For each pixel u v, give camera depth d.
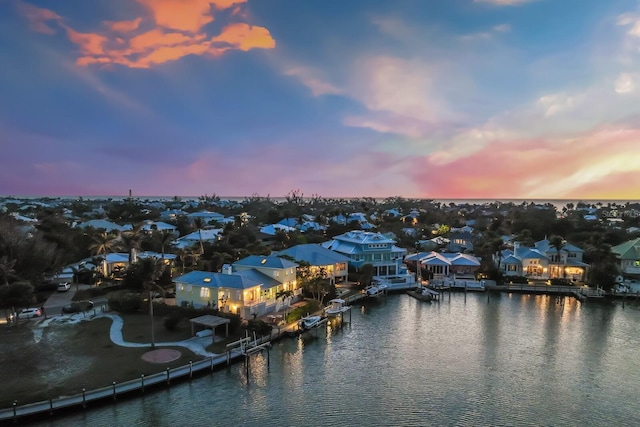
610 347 60.41
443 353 57.50
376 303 85.75
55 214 132.62
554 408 43.03
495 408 42.91
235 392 44.72
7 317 59.94
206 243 123.44
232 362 51.38
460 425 39.81
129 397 42.38
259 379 47.91
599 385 48.25
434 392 46.06
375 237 108.94
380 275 103.81
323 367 52.00
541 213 172.38
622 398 45.28
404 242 151.12
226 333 56.62
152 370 46.22
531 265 105.31
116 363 47.69
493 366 53.22
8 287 59.06
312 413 41.25
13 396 39.91
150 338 55.66
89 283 84.69
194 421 39.12
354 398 44.38
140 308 67.06
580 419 41.06
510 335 65.44
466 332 66.69
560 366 53.47
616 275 94.19
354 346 59.62
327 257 97.25
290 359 54.25
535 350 59.00
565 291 93.94
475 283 98.00
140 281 70.00
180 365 47.72
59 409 38.78
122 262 91.75
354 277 99.31
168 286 79.38
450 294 93.75
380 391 46.06
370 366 52.62
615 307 83.25
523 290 96.19
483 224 193.75
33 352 50.12
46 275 78.81
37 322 61.12
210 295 66.19
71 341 53.97
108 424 38.12
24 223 108.19
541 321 73.12
